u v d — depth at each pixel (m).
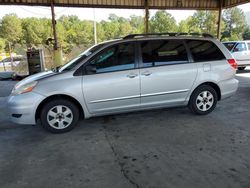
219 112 5.26
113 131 4.28
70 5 12.73
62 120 4.24
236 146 3.56
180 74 4.61
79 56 4.64
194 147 3.55
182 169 2.96
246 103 6.03
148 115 5.11
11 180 2.82
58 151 3.55
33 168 3.08
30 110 4.04
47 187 2.67
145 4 13.98
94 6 13.13
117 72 4.30
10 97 4.24
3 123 4.93
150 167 3.02
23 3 11.91
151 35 4.67
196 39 4.84
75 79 4.14
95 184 2.70
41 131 4.41
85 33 51.72
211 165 3.04
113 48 4.34
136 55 4.42
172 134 4.06
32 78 4.39
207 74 4.81
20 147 3.73
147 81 4.44
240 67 13.06
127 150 3.51
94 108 4.32
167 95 4.64
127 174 2.88
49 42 13.67
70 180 2.79
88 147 3.65
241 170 2.91
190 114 5.10
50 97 4.17
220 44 5.03
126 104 4.45
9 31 54.59
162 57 4.57
